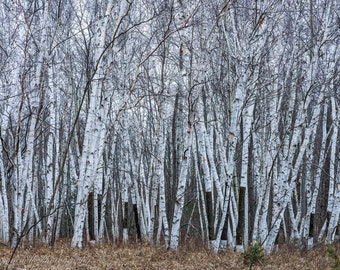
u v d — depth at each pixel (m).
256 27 12.64
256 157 16.16
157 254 12.34
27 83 15.51
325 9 13.96
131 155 18.95
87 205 13.69
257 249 11.27
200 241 17.02
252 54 13.61
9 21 15.36
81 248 13.17
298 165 13.04
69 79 18.62
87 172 12.97
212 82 16.61
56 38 15.50
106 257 12.01
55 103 15.95
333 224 15.23
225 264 11.27
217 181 13.12
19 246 12.86
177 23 13.88
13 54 15.03
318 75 15.31
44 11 13.58
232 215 13.84
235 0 13.44
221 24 15.09
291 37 15.20
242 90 12.64
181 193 12.55
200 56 12.52
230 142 12.72
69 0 17.39
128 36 16.22
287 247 14.52
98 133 13.02
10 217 16.05
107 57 14.07
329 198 16.52
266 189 13.55
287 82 17.31
